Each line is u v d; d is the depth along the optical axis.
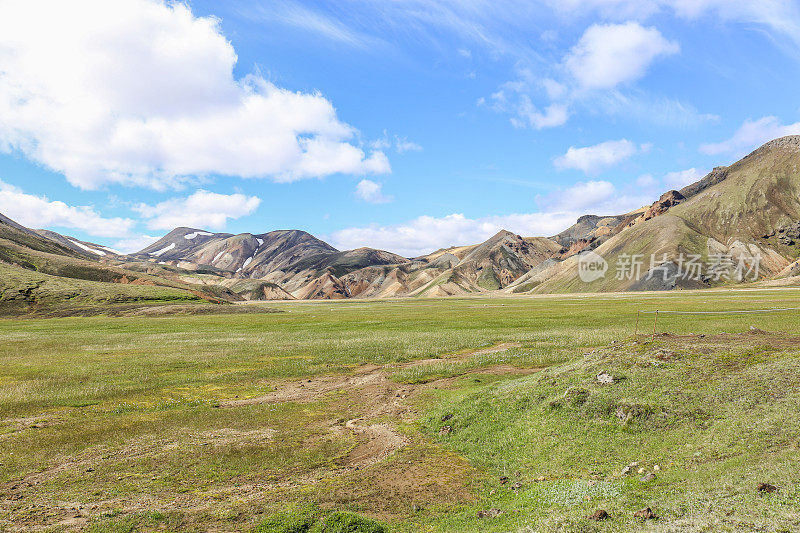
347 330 78.94
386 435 23.67
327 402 31.39
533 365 40.22
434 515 14.46
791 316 67.75
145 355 52.69
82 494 16.75
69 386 36.53
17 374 41.50
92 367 44.84
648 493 13.47
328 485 17.27
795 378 19.47
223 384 37.78
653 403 20.17
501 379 35.31
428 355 49.28
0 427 25.83
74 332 80.88
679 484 13.70
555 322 79.06
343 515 13.67
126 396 33.59
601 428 19.75
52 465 19.88
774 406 17.47
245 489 17.08
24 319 115.31
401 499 15.81
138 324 97.56
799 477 11.60
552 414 21.97
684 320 70.31
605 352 28.66
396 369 42.53
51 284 147.00
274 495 16.34
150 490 17.08
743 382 20.34
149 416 28.06
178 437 23.77
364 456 20.69
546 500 14.56
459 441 21.86
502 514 13.97
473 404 25.97
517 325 77.12
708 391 20.33
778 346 25.47
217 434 24.27
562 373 26.92
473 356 46.97
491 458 19.47
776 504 10.50
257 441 22.98
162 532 13.71
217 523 14.18
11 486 17.64
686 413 19.00
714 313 80.69
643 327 63.38
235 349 56.75
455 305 178.25
